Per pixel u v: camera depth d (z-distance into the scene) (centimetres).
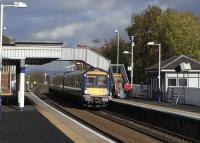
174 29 8150
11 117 3023
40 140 1912
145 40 8894
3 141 1875
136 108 3641
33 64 5844
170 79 6028
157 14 8956
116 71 7219
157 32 8462
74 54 4675
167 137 2458
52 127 2430
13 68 9444
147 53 8806
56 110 3738
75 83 4844
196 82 5934
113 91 6581
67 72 5909
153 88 6525
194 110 3938
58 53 4188
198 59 8044
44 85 15300
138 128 2856
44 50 4162
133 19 9144
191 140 2319
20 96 3606
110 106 4497
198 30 8338
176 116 2791
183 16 8425
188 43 8075
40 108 3916
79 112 4041
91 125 2733
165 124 2989
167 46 8288
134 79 8875
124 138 2319
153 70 6525
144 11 9088
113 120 3331
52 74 8050
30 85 13925
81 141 1902
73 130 2314
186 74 5956
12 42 4638
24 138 1973
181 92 5362
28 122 2692
